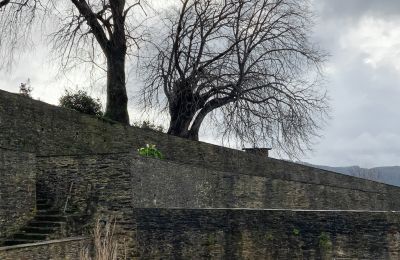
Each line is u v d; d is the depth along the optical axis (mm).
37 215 20250
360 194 37094
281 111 33562
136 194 20219
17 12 27312
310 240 19844
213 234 20453
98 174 20438
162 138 28297
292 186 31281
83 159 20688
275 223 20219
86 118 25141
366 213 19547
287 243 20016
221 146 31219
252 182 28266
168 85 33344
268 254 20125
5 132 21203
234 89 33406
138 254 19703
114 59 30641
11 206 19188
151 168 21281
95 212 20250
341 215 19750
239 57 33812
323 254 19672
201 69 33312
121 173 20156
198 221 20500
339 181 36969
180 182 23141
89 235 19938
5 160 19094
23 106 22156
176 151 28734
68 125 24219
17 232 19312
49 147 23141
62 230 19750
